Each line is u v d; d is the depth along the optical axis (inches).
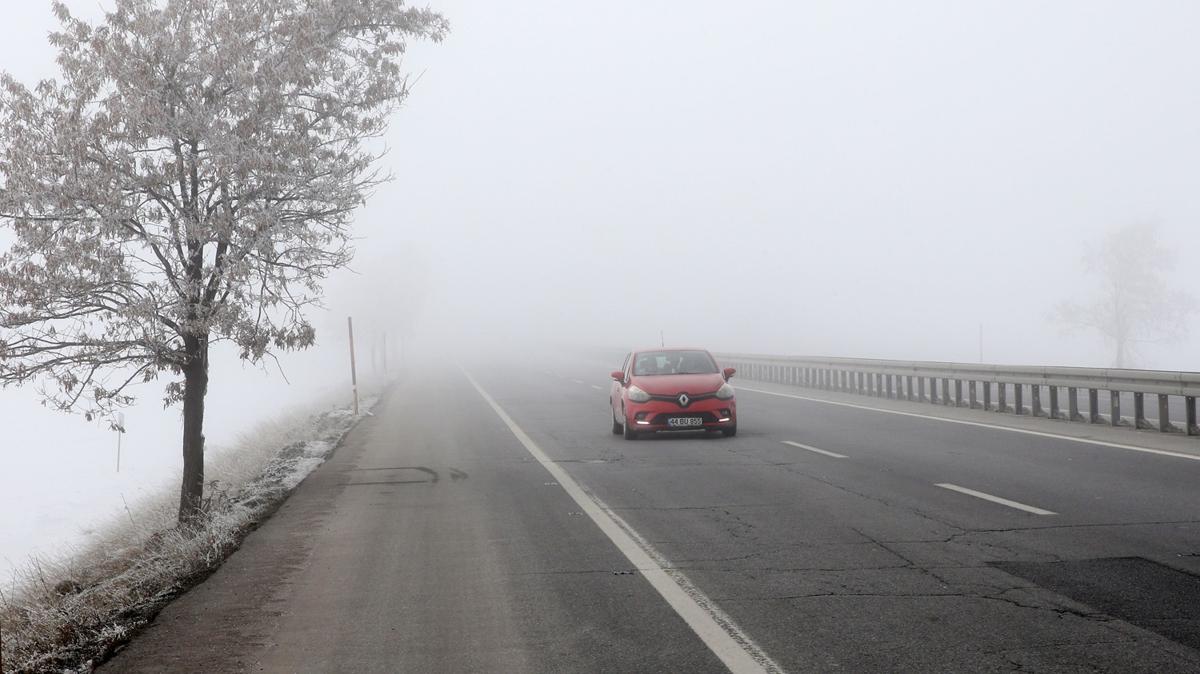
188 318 418.0
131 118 394.0
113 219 393.1
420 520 400.2
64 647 240.4
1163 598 237.8
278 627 246.2
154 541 415.8
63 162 390.6
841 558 298.7
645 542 336.2
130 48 402.0
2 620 312.2
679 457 579.5
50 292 396.2
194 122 401.7
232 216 414.3
